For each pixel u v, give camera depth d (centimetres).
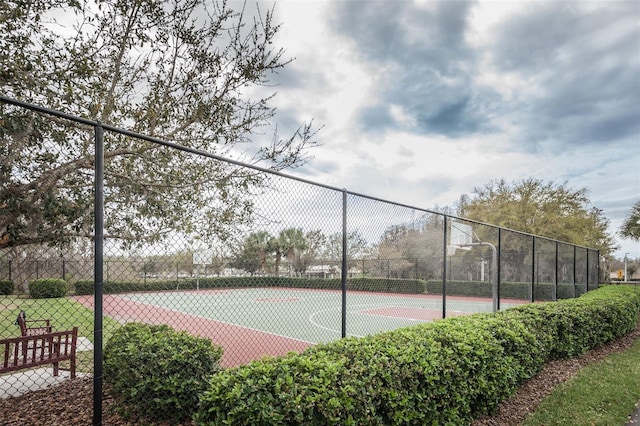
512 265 1981
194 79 619
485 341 425
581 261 1691
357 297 1295
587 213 3022
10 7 463
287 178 453
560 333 682
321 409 236
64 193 436
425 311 1549
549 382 568
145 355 374
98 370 270
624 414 441
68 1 496
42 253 415
